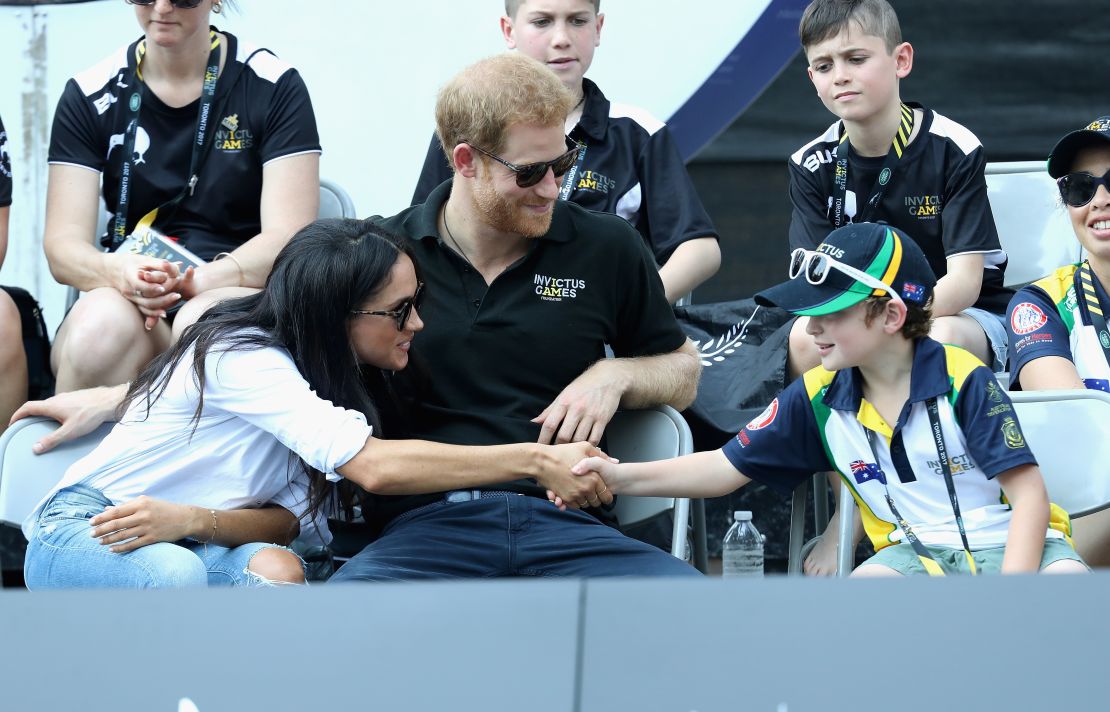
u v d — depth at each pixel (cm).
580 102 1470
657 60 1662
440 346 1071
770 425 1014
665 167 1449
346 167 1656
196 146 1354
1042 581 464
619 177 1442
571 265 1093
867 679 458
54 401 1082
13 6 1616
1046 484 1027
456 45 1645
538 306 1083
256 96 1365
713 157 1683
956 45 1664
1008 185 1516
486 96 1023
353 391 991
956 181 1424
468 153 1040
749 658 463
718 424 1302
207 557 960
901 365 972
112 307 1191
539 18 1438
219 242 1370
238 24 1636
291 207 1337
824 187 1482
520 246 1092
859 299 952
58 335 1235
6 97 1620
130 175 1359
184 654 478
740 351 1352
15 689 478
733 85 1670
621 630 469
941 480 960
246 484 995
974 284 1391
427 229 1081
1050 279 1253
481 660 467
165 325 1255
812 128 1675
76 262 1270
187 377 976
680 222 1428
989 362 1371
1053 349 1202
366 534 1116
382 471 956
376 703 469
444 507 1034
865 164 1455
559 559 1002
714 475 1021
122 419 1005
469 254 1089
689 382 1137
